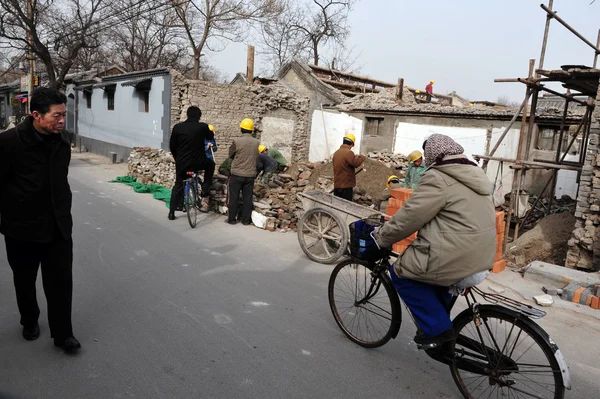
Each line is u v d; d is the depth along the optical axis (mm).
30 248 3039
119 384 2891
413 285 2982
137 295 4328
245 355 3357
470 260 2695
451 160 2764
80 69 31031
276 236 7023
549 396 2807
